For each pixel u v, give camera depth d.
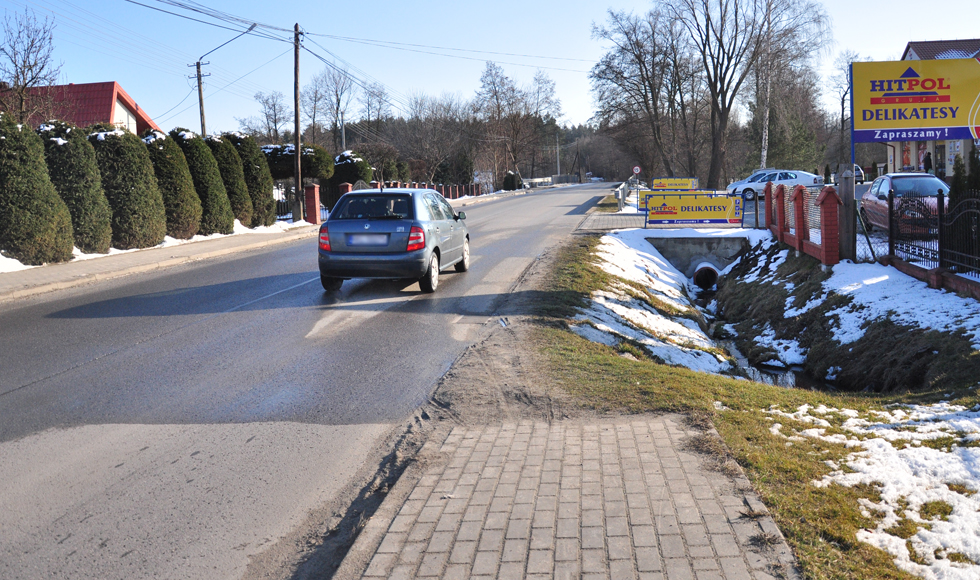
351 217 10.81
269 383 6.45
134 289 12.09
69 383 6.46
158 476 4.46
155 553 3.56
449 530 3.52
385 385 6.35
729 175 70.31
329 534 3.78
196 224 20.44
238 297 11.03
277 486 4.33
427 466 4.42
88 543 3.65
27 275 12.93
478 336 8.20
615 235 20.34
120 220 17.44
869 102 13.67
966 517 3.62
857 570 3.12
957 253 10.03
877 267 12.58
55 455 4.79
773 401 5.90
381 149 52.06
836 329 10.86
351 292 11.31
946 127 13.58
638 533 3.41
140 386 6.38
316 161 30.17
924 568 3.19
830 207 13.22
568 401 5.65
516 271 13.49
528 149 94.38
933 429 4.92
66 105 27.45
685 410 5.35
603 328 9.27
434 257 11.27
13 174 13.93
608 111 52.44
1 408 5.78
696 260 20.53
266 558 3.54
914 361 8.36
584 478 4.10
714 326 14.23
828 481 4.07
